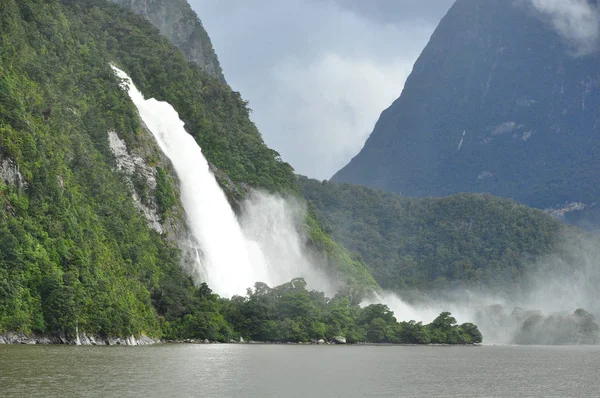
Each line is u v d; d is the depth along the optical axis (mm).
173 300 190625
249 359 142125
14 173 148750
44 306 140875
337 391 102500
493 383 118438
